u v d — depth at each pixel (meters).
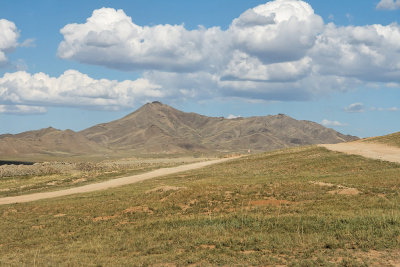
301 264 15.55
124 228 26.19
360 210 24.86
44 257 19.80
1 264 18.64
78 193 49.88
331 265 15.09
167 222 26.33
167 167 84.75
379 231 19.11
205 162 92.31
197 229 23.53
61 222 30.03
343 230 19.86
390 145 73.06
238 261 16.69
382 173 41.06
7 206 41.50
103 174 76.19
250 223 23.48
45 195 52.19
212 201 32.09
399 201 27.41
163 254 18.91
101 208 33.97
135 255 19.55
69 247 22.28
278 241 19.09
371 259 15.47
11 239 26.14
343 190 31.75
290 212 26.30
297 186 34.47
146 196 36.44
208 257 17.55
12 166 101.69
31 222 31.50
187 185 39.78
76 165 104.88
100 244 22.38
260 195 32.69
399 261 15.15
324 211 25.64
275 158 71.75
